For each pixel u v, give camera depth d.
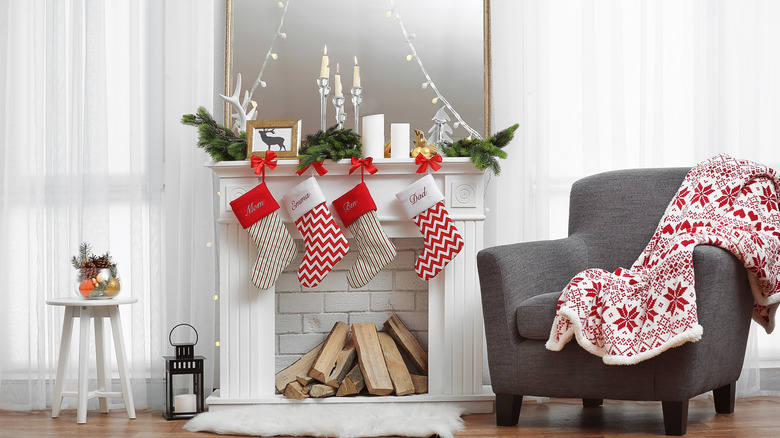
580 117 3.53
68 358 3.37
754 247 2.62
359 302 3.46
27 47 3.48
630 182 3.13
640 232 3.05
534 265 2.88
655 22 3.49
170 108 3.46
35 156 3.46
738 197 2.84
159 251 3.46
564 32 3.55
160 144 3.49
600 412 3.09
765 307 2.89
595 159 3.47
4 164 3.45
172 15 3.47
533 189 3.46
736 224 2.76
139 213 3.42
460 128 3.52
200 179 3.45
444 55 3.54
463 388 3.11
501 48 3.49
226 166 3.12
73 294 3.45
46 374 3.43
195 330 3.30
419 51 3.54
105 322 3.48
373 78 3.54
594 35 3.50
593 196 3.17
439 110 3.46
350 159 3.12
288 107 3.52
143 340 3.40
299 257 3.45
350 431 2.66
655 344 2.46
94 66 3.46
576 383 2.64
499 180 3.46
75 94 3.47
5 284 3.43
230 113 3.49
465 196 3.13
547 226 3.47
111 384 3.43
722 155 2.96
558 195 3.54
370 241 3.07
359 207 3.06
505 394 2.78
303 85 3.53
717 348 2.59
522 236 3.46
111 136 3.51
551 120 3.55
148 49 3.50
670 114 3.52
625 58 3.54
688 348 2.48
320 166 3.10
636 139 3.53
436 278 3.13
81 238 3.45
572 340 2.64
